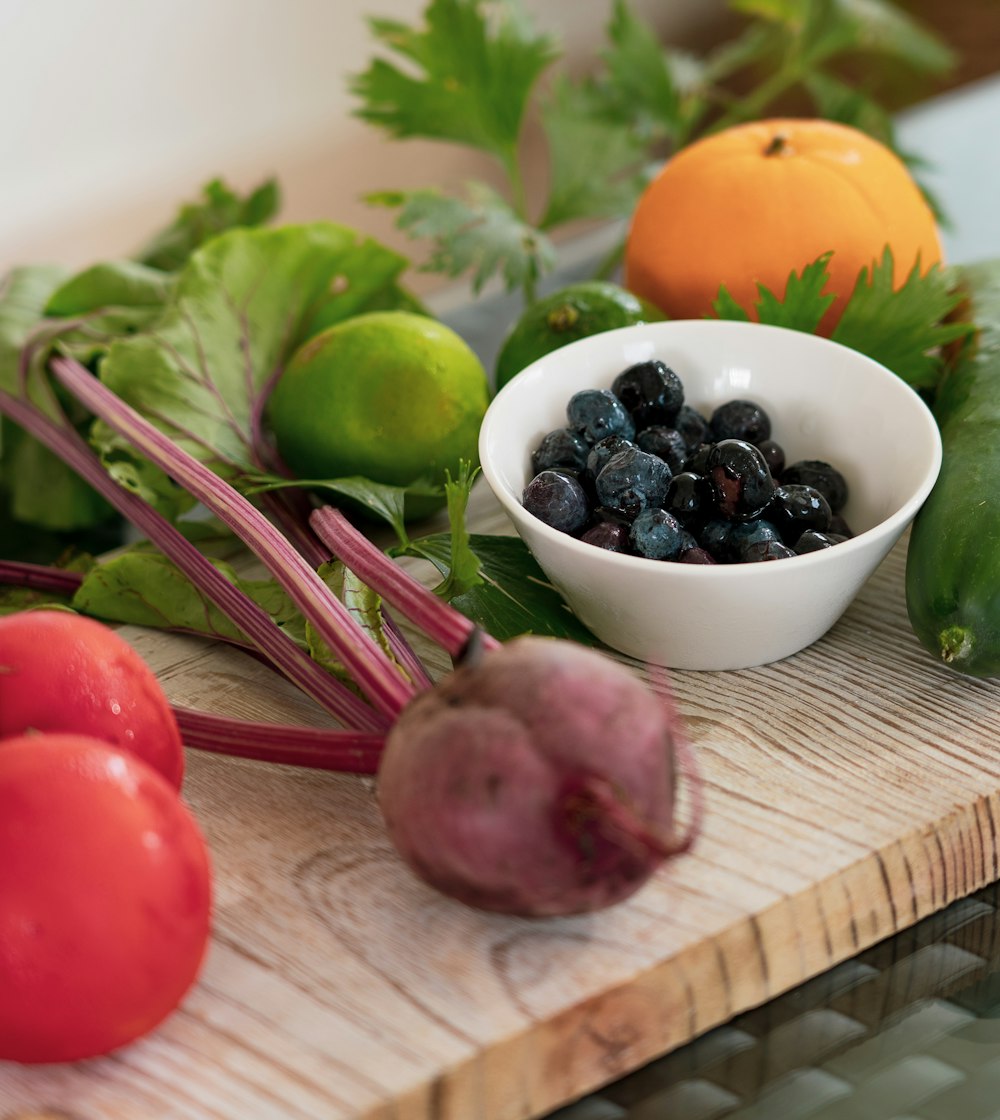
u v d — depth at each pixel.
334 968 0.61
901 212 0.76
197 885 0.59
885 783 0.64
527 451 0.71
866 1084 0.61
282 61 1.11
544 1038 0.59
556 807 0.58
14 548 0.80
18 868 0.57
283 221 1.15
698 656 0.68
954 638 0.65
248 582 0.70
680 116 0.93
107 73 1.04
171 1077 0.59
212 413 0.75
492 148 0.87
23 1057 0.58
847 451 0.71
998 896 0.65
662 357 0.72
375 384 0.73
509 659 0.59
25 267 0.83
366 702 0.67
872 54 1.16
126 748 0.62
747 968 0.61
